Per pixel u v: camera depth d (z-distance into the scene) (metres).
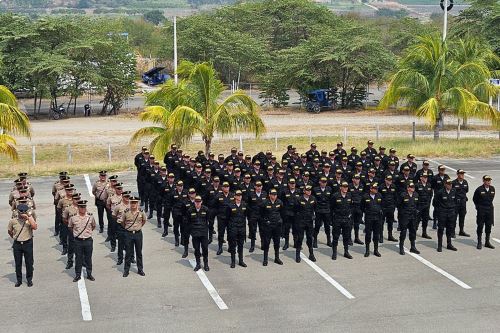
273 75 57.75
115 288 15.43
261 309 14.09
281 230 18.45
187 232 17.58
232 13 78.75
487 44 50.38
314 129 43.75
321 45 55.62
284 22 74.69
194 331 12.98
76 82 52.53
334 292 15.09
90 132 43.56
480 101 36.28
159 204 20.70
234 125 28.34
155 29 112.94
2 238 19.67
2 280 16.02
